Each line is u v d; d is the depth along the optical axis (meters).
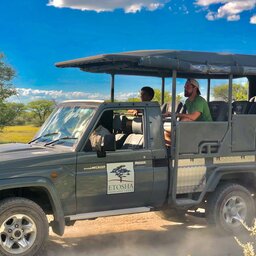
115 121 6.41
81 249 6.32
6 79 38.69
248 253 3.94
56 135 6.37
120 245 6.55
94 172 5.93
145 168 6.29
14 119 38.19
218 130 6.91
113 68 7.37
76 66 7.47
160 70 7.45
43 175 5.64
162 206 6.59
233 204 7.08
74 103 6.61
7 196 5.73
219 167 6.89
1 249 5.40
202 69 6.63
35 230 5.57
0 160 5.57
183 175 6.59
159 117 6.46
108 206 6.12
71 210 5.87
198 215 7.47
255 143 7.23
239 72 6.97
